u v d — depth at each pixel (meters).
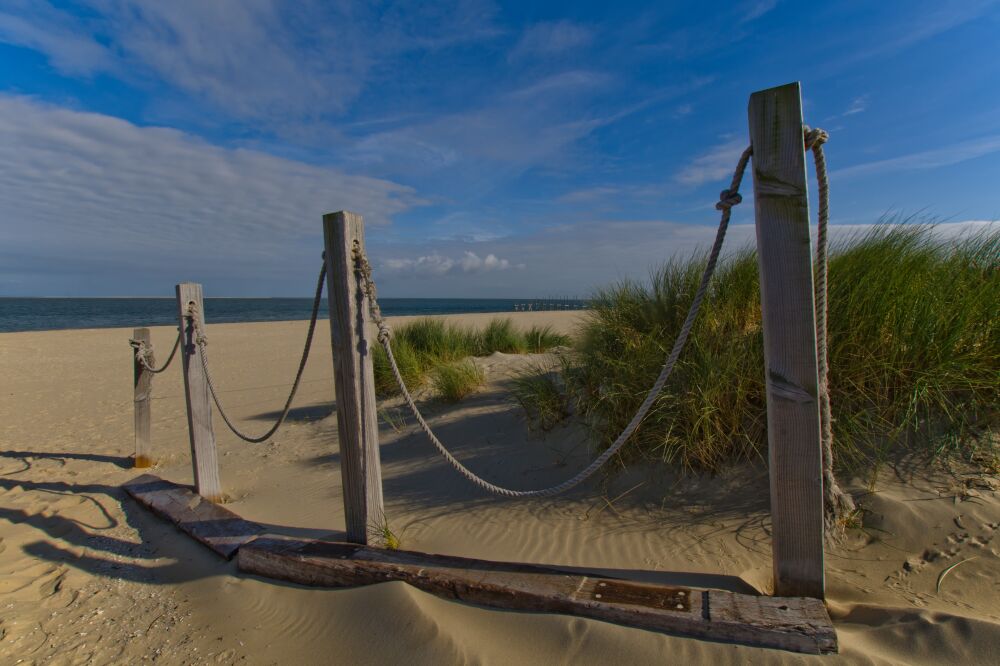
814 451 2.33
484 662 2.31
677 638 2.23
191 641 2.85
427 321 10.71
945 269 3.92
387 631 2.60
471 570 2.80
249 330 26.20
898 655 2.05
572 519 3.68
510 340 10.70
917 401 3.42
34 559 3.85
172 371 13.17
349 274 3.21
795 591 2.42
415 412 3.21
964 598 2.38
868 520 2.93
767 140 2.28
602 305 5.36
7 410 9.48
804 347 2.30
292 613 2.94
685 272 4.87
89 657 2.76
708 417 3.69
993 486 2.88
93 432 7.89
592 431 4.38
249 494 5.12
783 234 2.29
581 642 2.30
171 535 4.18
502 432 5.38
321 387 10.22
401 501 4.42
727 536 3.16
